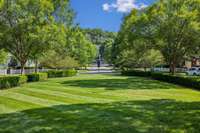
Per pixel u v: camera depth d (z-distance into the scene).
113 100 14.80
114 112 10.94
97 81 29.28
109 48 83.38
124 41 32.38
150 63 45.06
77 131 8.12
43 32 25.44
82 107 12.21
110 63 84.69
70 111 11.21
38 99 15.05
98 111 11.17
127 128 8.45
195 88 22.58
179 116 10.16
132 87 22.89
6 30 24.72
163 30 28.33
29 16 24.72
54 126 8.70
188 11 27.97
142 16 28.52
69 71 40.59
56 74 37.84
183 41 29.00
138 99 15.36
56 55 40.75
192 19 27.14
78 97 16.02
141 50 31.12
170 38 28.80
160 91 20.19
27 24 24.69
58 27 27.44
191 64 58.72
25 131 8.18
